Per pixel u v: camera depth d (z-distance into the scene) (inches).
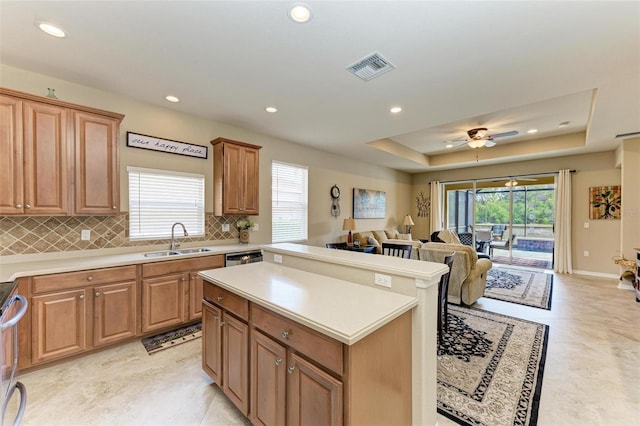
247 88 112.7
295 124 157.2
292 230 198.4
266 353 60.5
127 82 108.7
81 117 101.6
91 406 73.5
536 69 95.9
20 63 95.3
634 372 89.3
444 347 107.1
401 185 323.6
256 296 62.7
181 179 140.3
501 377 87.6
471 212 301.3
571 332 119.4
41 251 103.7
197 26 75.4
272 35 79.0
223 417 70.4
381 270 67.7
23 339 84.1
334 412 46.4
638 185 175.5
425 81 105.3
